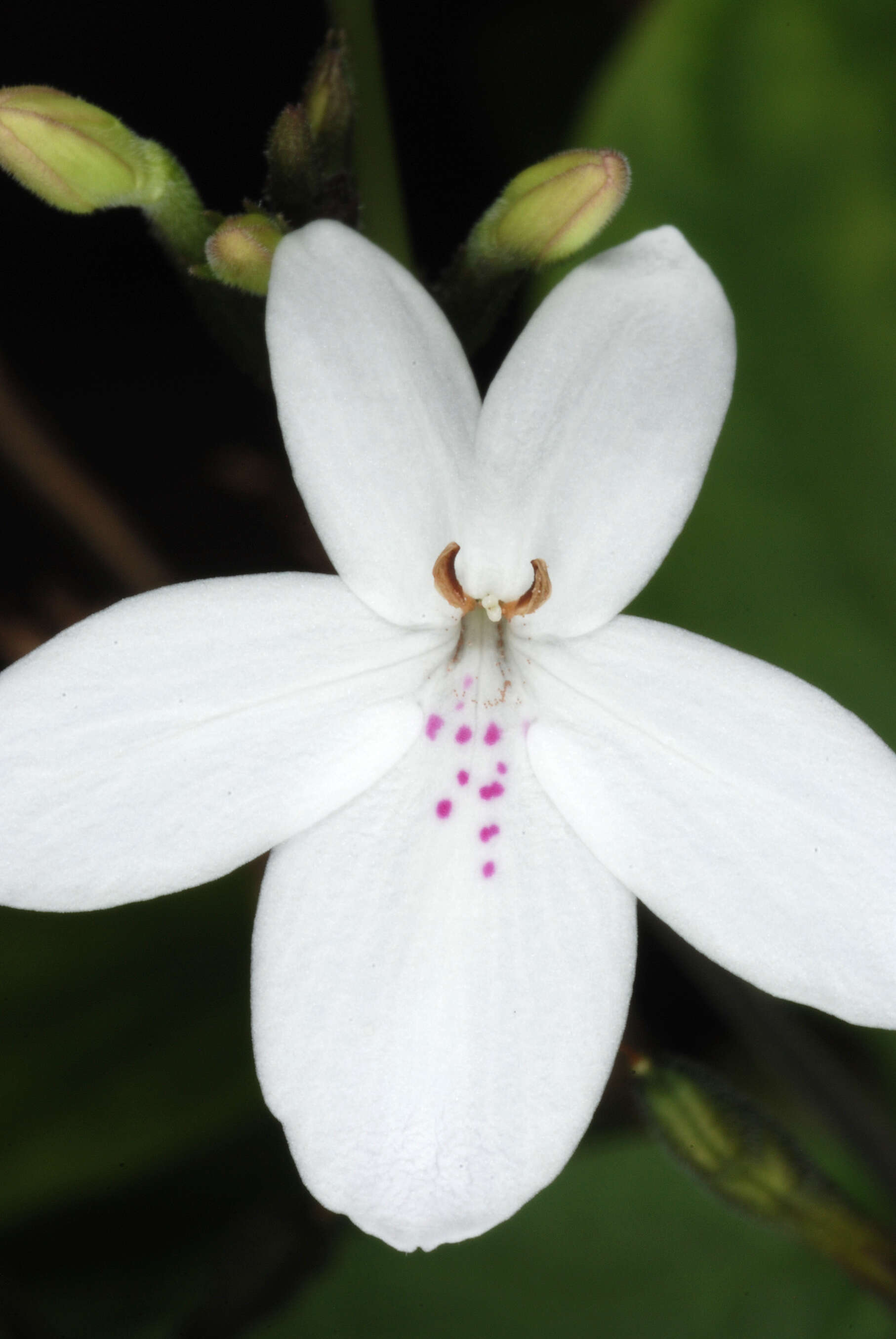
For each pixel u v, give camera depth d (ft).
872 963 0.39
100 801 0.39
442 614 0.40
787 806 0.40
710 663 0.40
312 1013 0.40
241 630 0.40
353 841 0.40
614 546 0.40
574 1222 0.45
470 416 0.39
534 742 0.41
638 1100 0.42
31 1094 0.45
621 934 0.40
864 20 0.46
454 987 0.40
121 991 0.45
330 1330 0.45
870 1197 0.46
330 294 0.39
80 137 0.41
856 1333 0.45
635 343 0.39
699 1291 0.45
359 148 0.44
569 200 0.41
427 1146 0.40
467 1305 0.45
